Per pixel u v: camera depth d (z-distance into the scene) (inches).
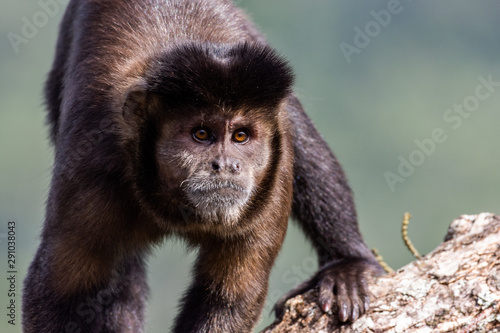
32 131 1341.0
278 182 479.2
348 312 454.9
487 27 1626.5
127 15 506.0
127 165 458.0
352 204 617.6
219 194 443.5
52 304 463.8
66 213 451.2
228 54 460.4
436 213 1418.6
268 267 488.1
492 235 456.1
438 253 461.7
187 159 447.2
